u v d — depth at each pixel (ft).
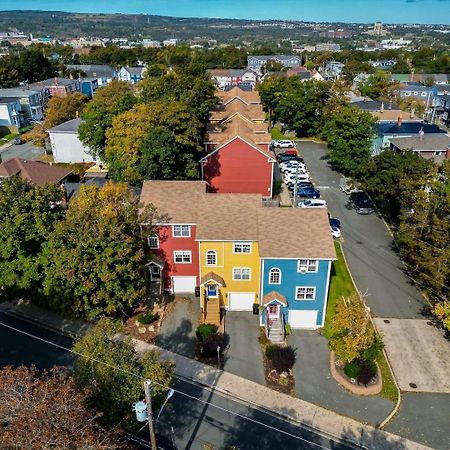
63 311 109.70
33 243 108.06
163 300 116.57
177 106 152.05
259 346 101.35
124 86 250.37
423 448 77.71
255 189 169.89
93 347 69.05
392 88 317.42
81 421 54.08
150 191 119.03
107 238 98.12
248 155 164.14
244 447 77.25
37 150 245.45
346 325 89.20
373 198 173.47
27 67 387.96
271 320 106.73
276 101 281.33
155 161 146.00
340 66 508.12
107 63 550.36
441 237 107.96
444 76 418.10
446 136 189.16
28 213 103.04
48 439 49.06
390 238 145.59
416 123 208.95
